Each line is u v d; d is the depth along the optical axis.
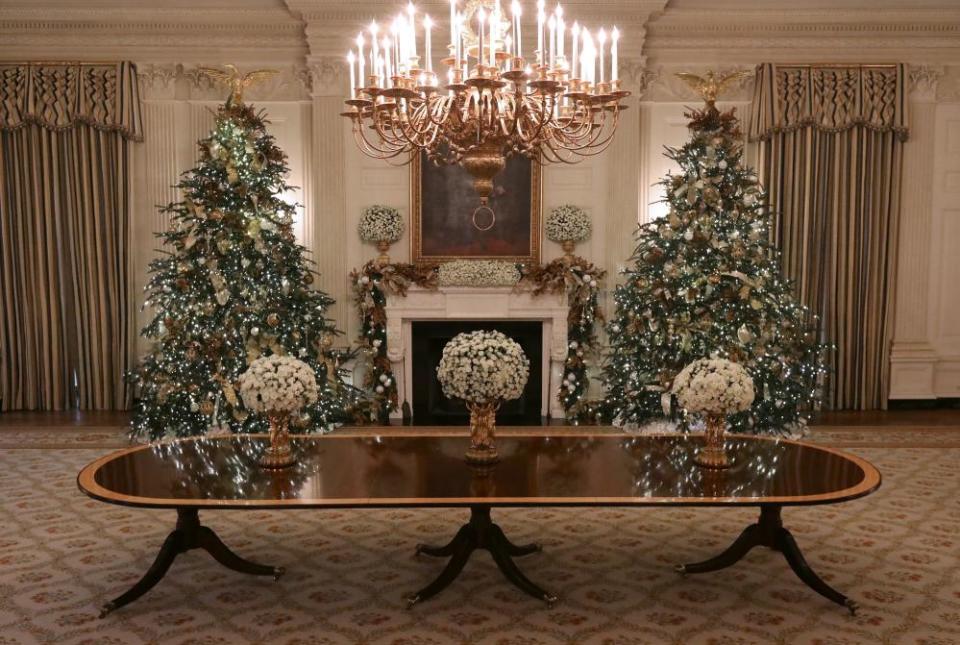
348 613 3.40
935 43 7.72
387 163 7.67
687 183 6.46
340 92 7.56
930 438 6.73
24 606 3.44
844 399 7.98
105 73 7.61
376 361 7.47
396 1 7.33
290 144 7.81
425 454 3.93
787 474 3.55
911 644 3.10
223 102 7.79
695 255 6.34
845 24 7.63
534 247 7.70
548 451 4.00
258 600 3.53
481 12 3.21
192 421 6.46
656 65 7.77
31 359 7.89
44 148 7.65
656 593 3.60
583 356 7.51
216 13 7.54
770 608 3.44
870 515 4.71
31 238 7.79
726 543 4.27
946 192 8.00
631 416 6.82
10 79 7.57
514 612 3.41
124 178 7.74
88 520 4.60
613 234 7.66
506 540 3.99
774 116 7.62
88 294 7.83
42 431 6.93
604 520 4.70
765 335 6.25
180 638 3.16
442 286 7.41
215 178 6.36
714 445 3.69
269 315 6.29
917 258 7.98
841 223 7.81
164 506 3.13
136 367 7.00
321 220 7.64
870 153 7.75
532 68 3.71
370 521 4.67
